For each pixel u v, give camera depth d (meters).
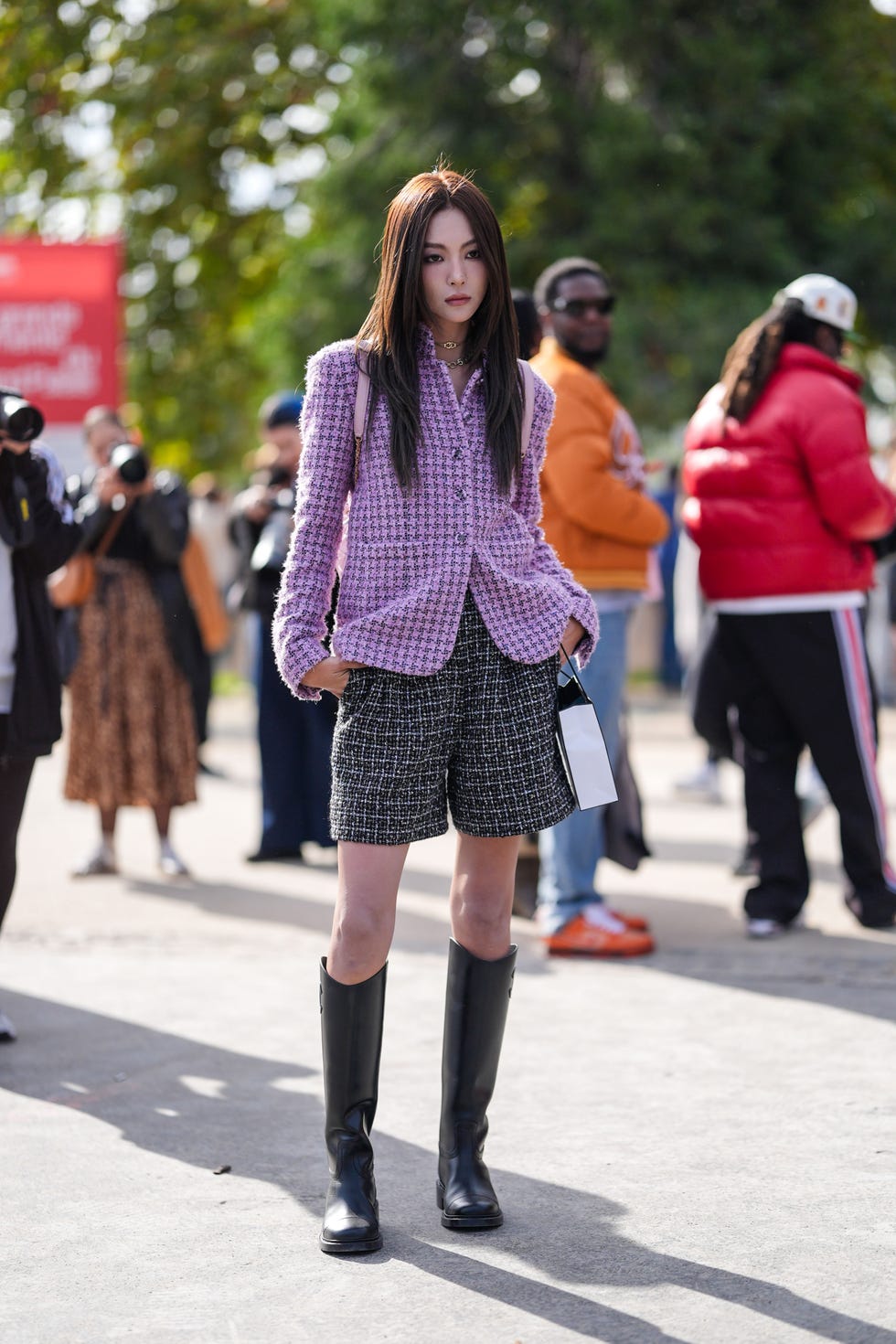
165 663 9.87
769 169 23.00
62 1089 5.81
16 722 6.16
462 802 4.49
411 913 8.77
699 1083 5.78
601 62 22.69
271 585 10.21
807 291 7.87
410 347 4.34
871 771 7.94
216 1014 6.76
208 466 28.98
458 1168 4.61
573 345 7.69
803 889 8.10
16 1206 4.76
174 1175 5.00
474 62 22.72
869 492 7.62
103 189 25.11
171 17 24.20
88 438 10.20
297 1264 4.34
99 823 10.24
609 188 22.02
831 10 23.41
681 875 9.84
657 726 18.06
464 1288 4.17
